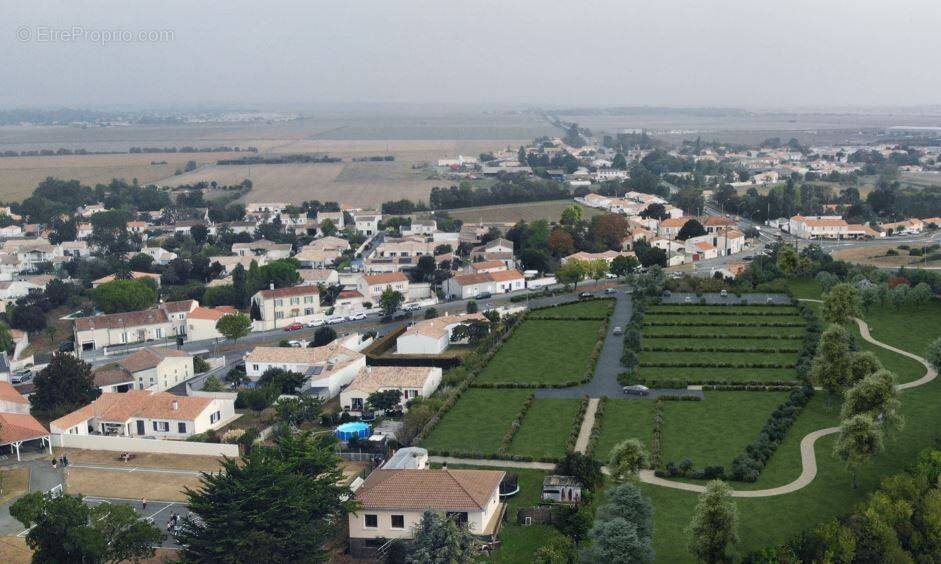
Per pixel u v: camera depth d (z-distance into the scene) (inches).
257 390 7017.7
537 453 5565.9
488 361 7755.9
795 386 6712.6
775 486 4879.4
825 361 6181.1
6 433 5836.6
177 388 7815.0
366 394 6860.2
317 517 4126.5
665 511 4628.4
